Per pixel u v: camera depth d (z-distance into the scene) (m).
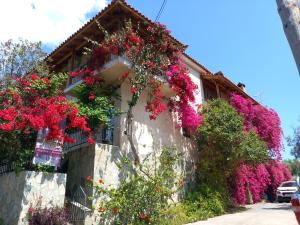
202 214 13.57
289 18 2.77
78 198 11.41
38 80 11.92
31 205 9.82
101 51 13.97
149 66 13.61
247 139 16.23
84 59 17.16
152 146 14.48
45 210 9.73
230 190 18.09
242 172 19.14
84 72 14.06
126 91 14.29
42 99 11.12
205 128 16.02
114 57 13.62
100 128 12.75
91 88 13.55
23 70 15.08
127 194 11.12
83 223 10.33
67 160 13.05
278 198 21.97
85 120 11.86
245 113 20.53
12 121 10.37
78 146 12.75
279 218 12.14
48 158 10.73
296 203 5.54
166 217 11.98
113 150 12.40
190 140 16.95
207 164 16.33
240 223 11.40
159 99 14.34
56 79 12.27
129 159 12.85
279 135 22.39
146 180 12.02
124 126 13.55
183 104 15.83
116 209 10.74
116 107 13.87
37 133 11.04
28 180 10.00
